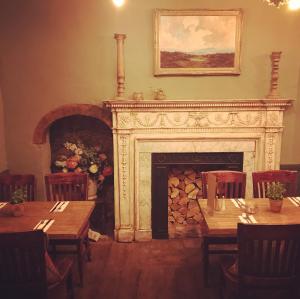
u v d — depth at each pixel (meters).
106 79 3.55
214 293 2.65
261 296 2.20
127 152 3.44
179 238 3.66
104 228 3.80
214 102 3.28
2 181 3.03
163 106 3.32
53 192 3.03
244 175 3.00
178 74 3.50
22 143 3.67
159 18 3.39
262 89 3.55
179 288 2.72
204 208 2.52
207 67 3.49
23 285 1.89
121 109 3.32
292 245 1.84
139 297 2.60
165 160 3.52
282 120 3.39
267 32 3.45
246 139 3.46
